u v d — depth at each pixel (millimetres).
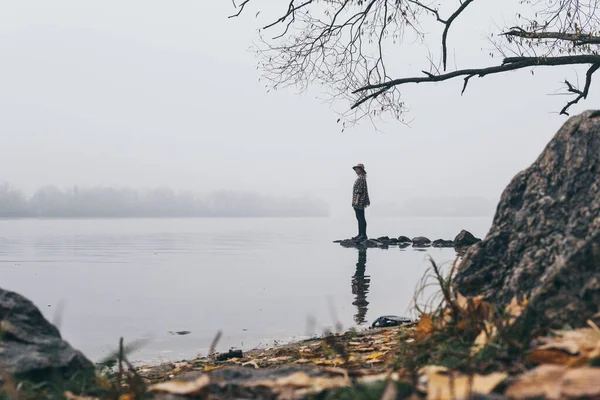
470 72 15305
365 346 4895
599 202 3594
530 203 3951
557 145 4027
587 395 2133
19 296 3576
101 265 16938
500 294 3686
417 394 2518
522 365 2826
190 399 2723
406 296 10336
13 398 2574
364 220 26391
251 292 11266
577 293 3250
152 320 8375
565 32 14438
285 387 2805
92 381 3225
